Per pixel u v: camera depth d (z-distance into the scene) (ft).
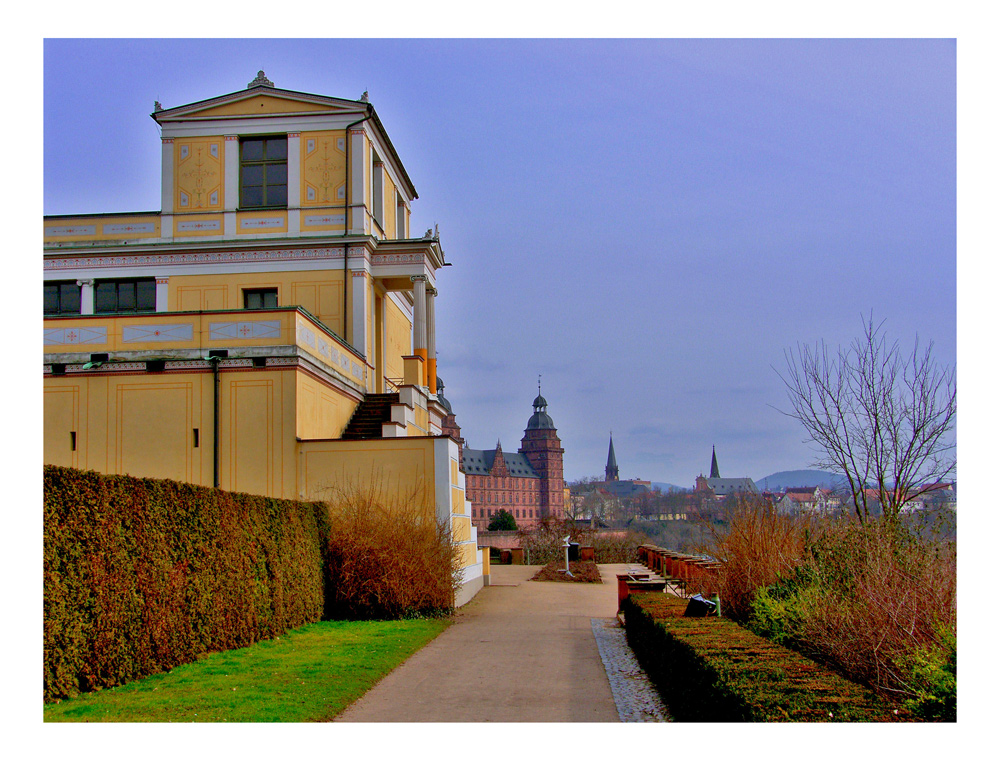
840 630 30.07
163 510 36.63
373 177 96.43
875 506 45.09
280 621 48.32
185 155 91.25
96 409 68.90
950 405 44.09
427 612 60.03
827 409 46.60
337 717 29.81
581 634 52.21
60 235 92.17
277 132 90.74
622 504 570.87
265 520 47.47
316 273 89.35
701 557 55.52
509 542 327.26
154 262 90.48
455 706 31.99
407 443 67.62
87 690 31.27
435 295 97.86
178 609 37.40
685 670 29.45
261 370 68.18
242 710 29.14
